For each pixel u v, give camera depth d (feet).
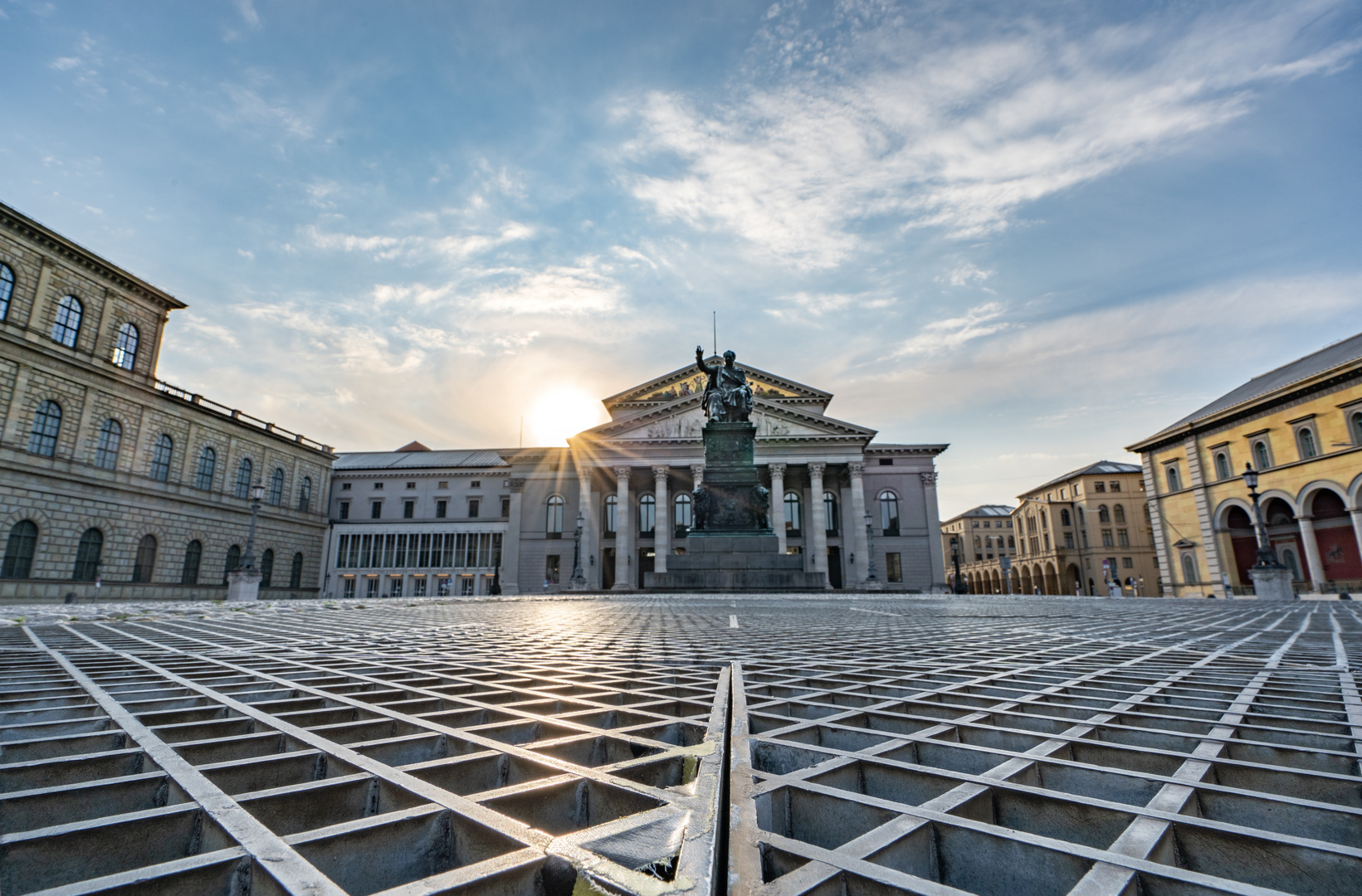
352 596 217.36
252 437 186.70
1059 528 292.81
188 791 5.85
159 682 13.82
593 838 4.75
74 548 133.90
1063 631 31.65
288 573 200.95
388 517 233.14
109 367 143.02
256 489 113.60
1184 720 10.23
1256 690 13.35
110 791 6.08
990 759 7.80
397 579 218.38
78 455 135.33
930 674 15.75
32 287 128.16
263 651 21.07
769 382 203.92
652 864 4.35
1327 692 13.17
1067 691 13.44
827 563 185.47
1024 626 34.83
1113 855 4.60
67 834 4.72
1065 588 287.69
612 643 24.82
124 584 144.46
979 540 393.50
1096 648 22.89
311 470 214.69
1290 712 11.33
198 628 31.78
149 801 6.27
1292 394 148.66
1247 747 8.48
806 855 4.65
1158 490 193.16
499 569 216.33
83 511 136.05
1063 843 4.88
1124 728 9.47
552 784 6.20
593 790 6.33
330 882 3.97
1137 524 277.44
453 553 219.41
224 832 4.86
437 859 5.24
